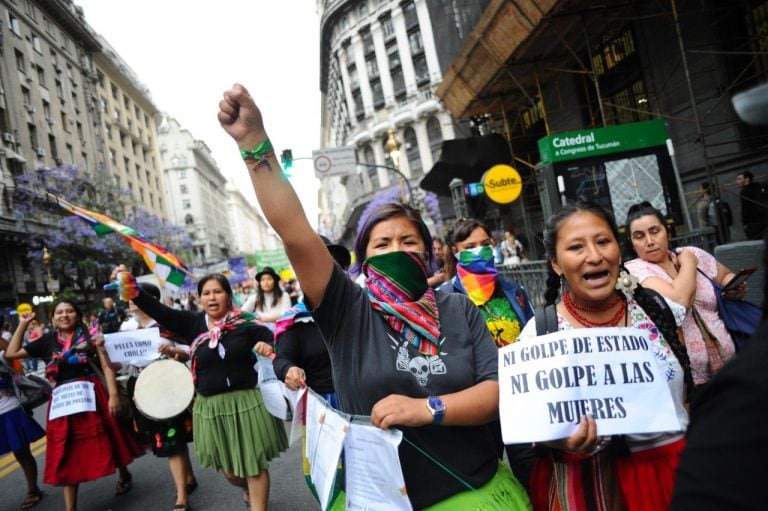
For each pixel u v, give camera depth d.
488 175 10.74
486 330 1.84
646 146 8.26
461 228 3.47
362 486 1.58
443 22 17.03
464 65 13.98
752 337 0.75
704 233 6.78
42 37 38.62
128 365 4.79
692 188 10.48
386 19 45.53
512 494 1.72
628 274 1.90
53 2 39.25
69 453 4.45
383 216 1.81
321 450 1.73
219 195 123.69
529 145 17.11
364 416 1.61
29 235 31.19
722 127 9.51
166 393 4.07
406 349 1.68
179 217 94.94
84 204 31.59
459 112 16.73
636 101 12.18
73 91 42.94
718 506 0.67
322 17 50.41
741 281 2.59
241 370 3.75
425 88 43.38
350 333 1.70
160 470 5.68
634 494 1.67
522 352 1.63
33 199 31.34
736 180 8.51
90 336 4.79
